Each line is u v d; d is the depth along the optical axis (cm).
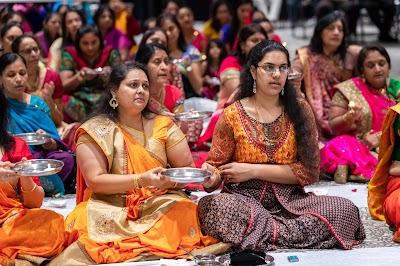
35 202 441
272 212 464
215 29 1152
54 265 415
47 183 581
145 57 586
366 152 621
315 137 468
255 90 464
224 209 441
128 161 445
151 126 457
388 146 486
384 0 1444
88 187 452
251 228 443
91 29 780
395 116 473
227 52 917
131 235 426
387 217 484
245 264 416
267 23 855
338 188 596
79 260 416
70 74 786
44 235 425
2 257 419
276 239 447
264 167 460
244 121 463
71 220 445
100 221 432
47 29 977
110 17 1016
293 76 599
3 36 782
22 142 450
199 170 432
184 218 438
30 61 681
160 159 452
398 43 1472
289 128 465
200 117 550
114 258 416
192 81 866
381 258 427
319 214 448
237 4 992
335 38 687
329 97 699
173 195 450
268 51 455
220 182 463
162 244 424
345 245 443
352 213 452
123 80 443
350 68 699
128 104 443
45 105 613
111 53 801
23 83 591
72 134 664
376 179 498
